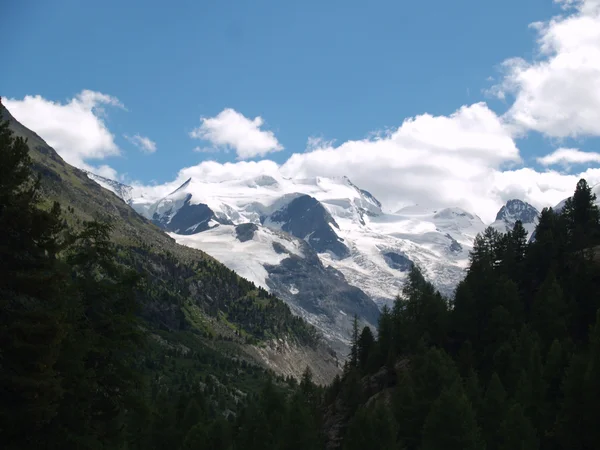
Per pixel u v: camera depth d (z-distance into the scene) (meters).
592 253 155.75
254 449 121.69
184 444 117.75
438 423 94.94
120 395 59.56
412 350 155.38
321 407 167.62
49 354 44.69
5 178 46.97
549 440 96.69
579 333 136.88
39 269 48.25
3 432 43.56
